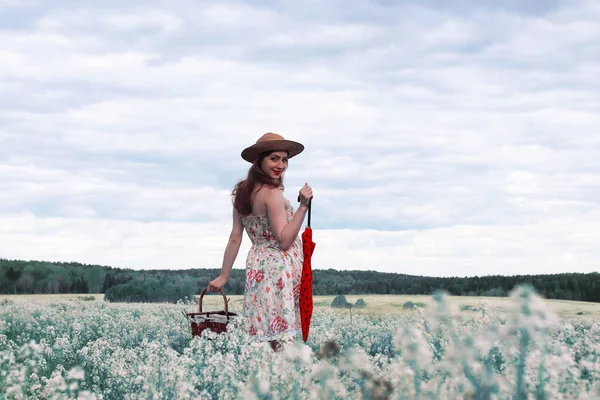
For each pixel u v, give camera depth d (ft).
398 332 8.02
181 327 27.09
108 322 29.60
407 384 7.81
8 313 33.50
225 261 20.75
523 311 6.77
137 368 15.15
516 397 7.30
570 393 8.28
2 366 13.58
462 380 7.23
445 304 7.29
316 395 8.70
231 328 18.89
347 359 8.93
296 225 18.35
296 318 18.99
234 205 19.69
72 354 21.67
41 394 13.34
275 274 18.71
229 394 11.58
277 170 19.03
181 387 11.78
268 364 10.50
